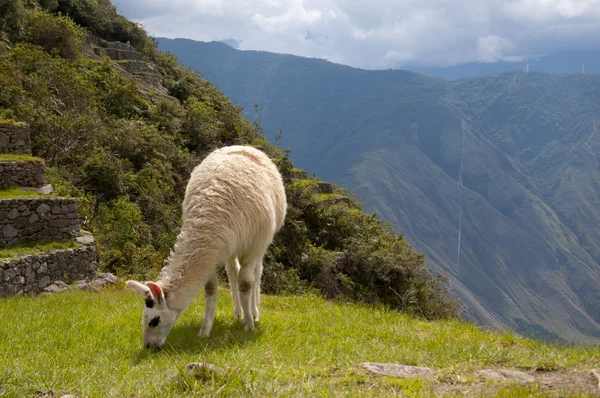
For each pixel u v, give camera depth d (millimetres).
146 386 4379
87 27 53281
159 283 6121
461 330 7559
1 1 37844
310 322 7844
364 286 25844
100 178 22953
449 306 23266
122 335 6645
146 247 18219
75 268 13297
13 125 17438
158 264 16969
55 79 28031
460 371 4738
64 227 13852
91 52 46000
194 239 6250
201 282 6238
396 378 4473
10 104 24266
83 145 24719
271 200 7168
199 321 7621
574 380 4344
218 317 7965
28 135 17750
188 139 35531
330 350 5883
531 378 4527
